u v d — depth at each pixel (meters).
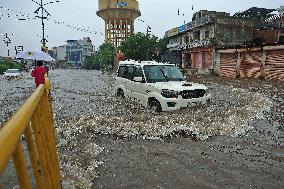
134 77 9.61
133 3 65.81
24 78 28.75
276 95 13.11
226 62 28.61
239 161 4.80
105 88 17.97
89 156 5.01
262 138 6.18
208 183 3.95
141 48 40.03
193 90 8.80
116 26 68.69
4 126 0.78
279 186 3.87
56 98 13.10
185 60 39.31
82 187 3.78
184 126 6.91
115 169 4.46
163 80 9.60
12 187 3.72
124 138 6.15
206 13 38.31
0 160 0.59
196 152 5.27
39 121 1.56
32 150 1.14
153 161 4.81
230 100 11.63
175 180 4.05
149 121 7.43
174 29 43.50
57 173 2.16
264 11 40.44
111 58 58.31
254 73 24.53
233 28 32.56
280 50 21.50
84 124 7.13
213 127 6.86
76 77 32.91
